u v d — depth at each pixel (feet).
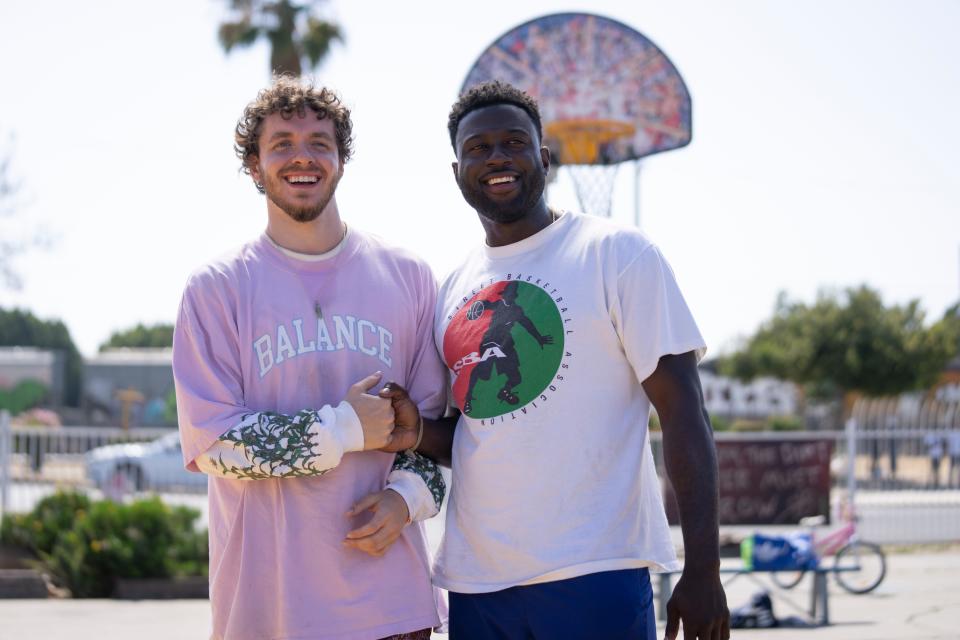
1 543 31.60
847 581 32.45
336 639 9.17
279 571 9.28
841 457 45.39
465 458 9.60
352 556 9.39
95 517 30.42
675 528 36.32
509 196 9.73
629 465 9.25
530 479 9.14
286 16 59.62
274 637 9.27
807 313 112.27
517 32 31.30
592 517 9.05
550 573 8.94
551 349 9.27
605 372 9.27
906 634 23.15
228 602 9.47
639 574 9.22
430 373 10.21
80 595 29.19
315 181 9.73
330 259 9.95
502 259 9.96
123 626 23.86
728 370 125.80
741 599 29.58
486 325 9.64
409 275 10.36
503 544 9.16
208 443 9.15
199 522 35.45
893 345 105.40
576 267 9.45
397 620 9.43
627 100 30.99
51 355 109.40
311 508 9.33
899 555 38.93
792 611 27.35
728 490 39.70
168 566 29.76
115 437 40.98
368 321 9.89
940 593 30.14
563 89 31.04
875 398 104.73
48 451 40.47
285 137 9.70
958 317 112.57
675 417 8.91
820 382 109.81
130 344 216.13
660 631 23.66
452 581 9.55
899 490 43.09
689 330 9.11
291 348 9.55
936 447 43.34
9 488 38.40
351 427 9.12
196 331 9.44
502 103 10.01
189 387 9.33
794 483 39.91
